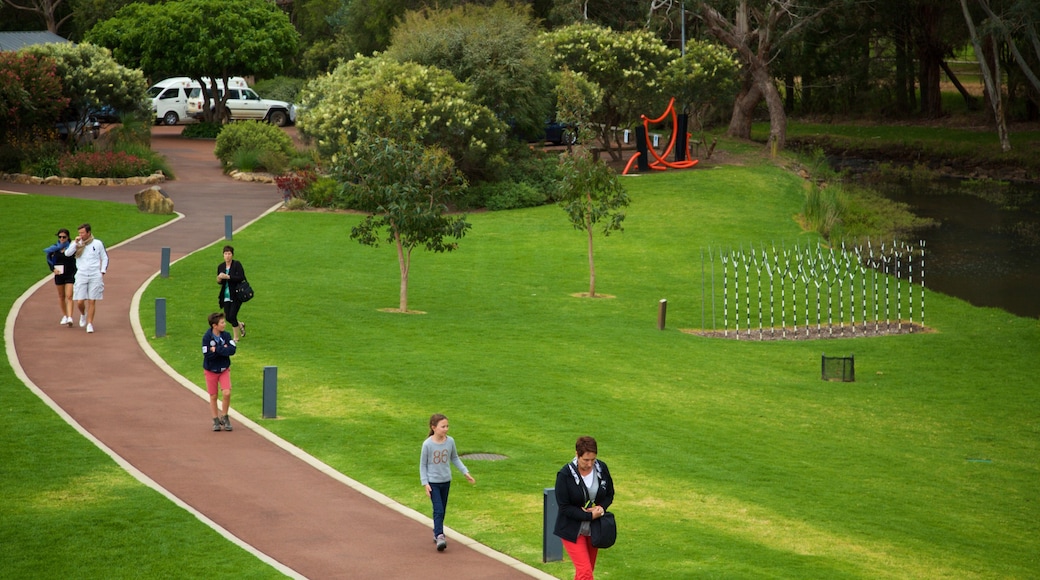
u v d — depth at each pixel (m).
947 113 115.75
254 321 32.72
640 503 18.28
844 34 114.44
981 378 32.09
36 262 39.41
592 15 95.44
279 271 41.59
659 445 22.53
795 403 28.06
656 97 71.69
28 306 32.88
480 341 32.16
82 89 65.00
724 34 83.44
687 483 19.84
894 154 99.19
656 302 41.12
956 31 109.12
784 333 37.69
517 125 64.44
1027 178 86.69
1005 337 37.53
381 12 97.31
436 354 29.88
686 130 72.50
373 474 19.25
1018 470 23.33
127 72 68.38
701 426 24.64
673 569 14.67
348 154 35.88
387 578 14.25
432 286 41.25
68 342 28.75
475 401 25.09
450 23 64.81
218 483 18.42
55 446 20.08
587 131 41.59
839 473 21.83
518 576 14.42
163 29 79.88
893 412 27.95
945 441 25.48
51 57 63.62
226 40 81.06
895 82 120.38
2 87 58.91
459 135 57.88
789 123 120.44
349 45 104.81
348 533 16.11
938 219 65.88
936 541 17.64
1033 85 98.50
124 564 14.39
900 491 20.95
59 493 17.44
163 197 51.69
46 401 23.27
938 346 36.06
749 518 17.86
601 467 13.17
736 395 28.33
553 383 27.50
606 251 49.66
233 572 14.20
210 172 66.88
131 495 17.44
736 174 69.50
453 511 17.33
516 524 16.67
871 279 46.91
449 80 59.62
